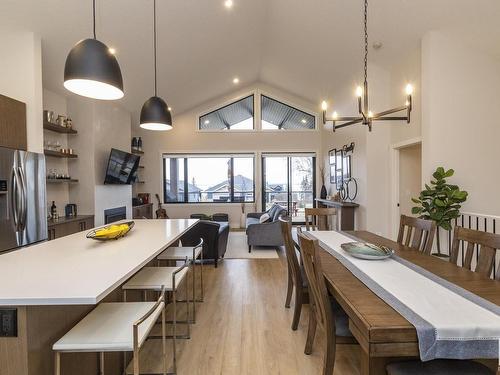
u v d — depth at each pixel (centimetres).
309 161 841
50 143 446
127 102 588
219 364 206
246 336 243
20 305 116
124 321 145
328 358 168
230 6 434
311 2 413
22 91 329
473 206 371
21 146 321
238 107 841
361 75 547
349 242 257
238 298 321
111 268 152
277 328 256
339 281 159
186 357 215
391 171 511
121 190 593
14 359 119
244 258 487
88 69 178
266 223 528
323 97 750
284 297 324
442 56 371
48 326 133
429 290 145
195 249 260
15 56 328
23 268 152
